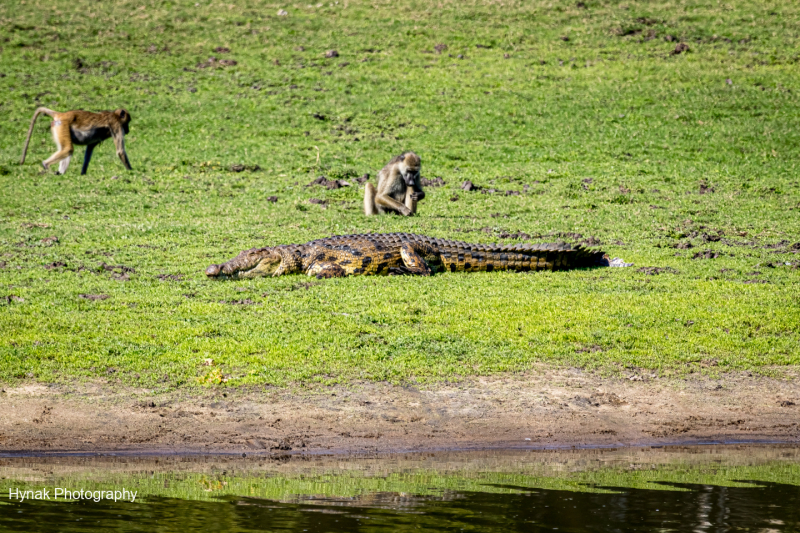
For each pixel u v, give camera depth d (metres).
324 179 86.31
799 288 52.81
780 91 113.25
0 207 75.38
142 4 150.50
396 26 140.38
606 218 74.69
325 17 145.62
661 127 103.75
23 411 34.22
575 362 41.28
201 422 34.22
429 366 40.03
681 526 24.14
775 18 139.50
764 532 23.69
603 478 29.39
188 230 68.06
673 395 38.81
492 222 73.06
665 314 47.38
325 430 34.06
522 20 141.38
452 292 50.78
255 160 93.62
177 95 115.81
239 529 23.48
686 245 65.62
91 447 31.81
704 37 133.25
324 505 25.84
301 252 54.53
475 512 25.28
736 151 96.50
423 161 94.50
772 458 32.56
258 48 132.75
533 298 49.81
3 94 114.69
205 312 46.19
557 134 102.75
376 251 54.91
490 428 35.03
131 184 84.62
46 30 137.38
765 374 41.09
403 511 25.34
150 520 24.28
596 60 126.06
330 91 117.12
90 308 46.47
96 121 86.62
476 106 111.56
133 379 37.41
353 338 42.41
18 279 52.19
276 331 43.22
